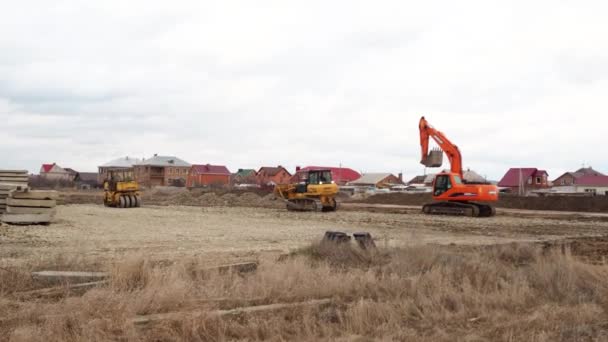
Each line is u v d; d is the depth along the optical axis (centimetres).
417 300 826
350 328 691
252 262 1180
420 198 5091
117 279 877
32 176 12675
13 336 610
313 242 1406
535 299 864
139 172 11406
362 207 4375
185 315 698
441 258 1162
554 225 2683
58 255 1160
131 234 1953
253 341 648
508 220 3017
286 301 837
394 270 1062
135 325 684
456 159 3569
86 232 1977
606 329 700
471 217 3244
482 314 768
